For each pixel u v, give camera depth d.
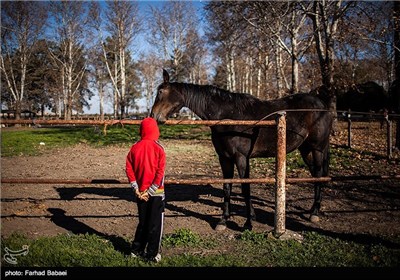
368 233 4.60
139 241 3.81
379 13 13.56
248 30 21.30
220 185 7.80
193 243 4.27
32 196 6.72
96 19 37.59
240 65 43.06
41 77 54.03
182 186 7.70
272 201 6.38
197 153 12.93
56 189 7.34
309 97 5.46
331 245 4.16
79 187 7.55
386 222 5.07
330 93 15.52
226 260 3.72
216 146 4.91
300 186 7.37
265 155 4.98
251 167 9.53
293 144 5.23
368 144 12.92
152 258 3.65
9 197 6.59
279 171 4.34
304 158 5.89
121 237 4.48
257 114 4.92
